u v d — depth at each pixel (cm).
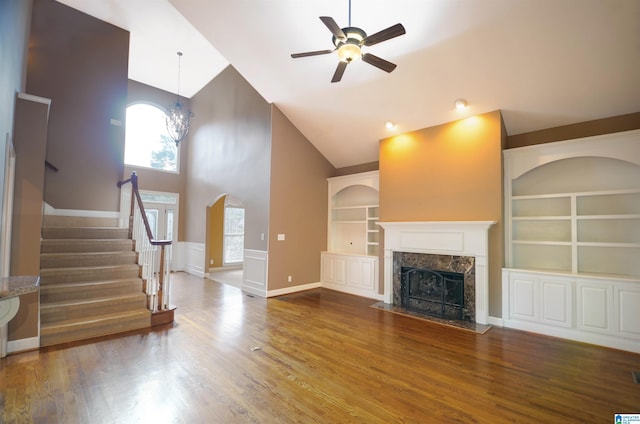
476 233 411
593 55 310
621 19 274
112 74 575
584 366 284
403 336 359
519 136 437
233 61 468
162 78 757
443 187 453
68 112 532
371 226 598
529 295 378
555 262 403
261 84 509
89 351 302
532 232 422
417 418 206
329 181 653
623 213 361
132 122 777
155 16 546
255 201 584
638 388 246
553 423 202
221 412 209
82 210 541
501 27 313
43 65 512
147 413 207
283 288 566
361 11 330
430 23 327
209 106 762
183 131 622
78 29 543
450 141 449
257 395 231
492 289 406
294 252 587
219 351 310
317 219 632
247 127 618
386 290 504
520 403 225
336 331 374
